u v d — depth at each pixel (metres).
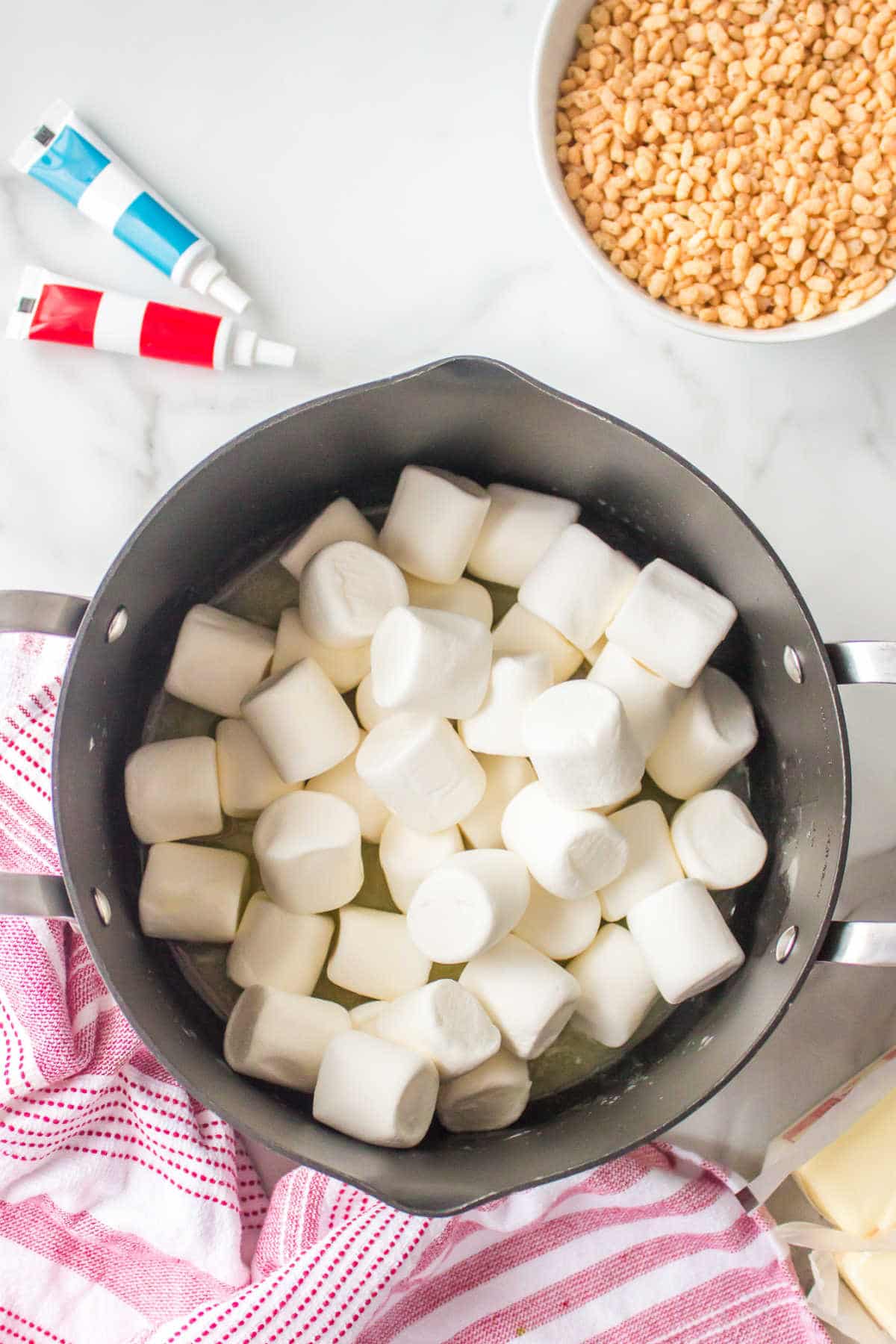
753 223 0.52
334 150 0.56
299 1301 0.53
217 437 0.56
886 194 0.52
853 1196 0.54
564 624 0.52
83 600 0.47
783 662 0.51
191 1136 0.55
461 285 0.56
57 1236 0.55
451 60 0.55
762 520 0.57
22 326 0.55
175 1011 0.52
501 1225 0.55
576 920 0.52
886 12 0.52
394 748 0.51
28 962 0.54
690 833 0.52
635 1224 0.56
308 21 0.55
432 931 0.51
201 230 0.56
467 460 0.54
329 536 0.53
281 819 0.51
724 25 0.52
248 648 0.52
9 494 0.56
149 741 0.54
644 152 0.52
